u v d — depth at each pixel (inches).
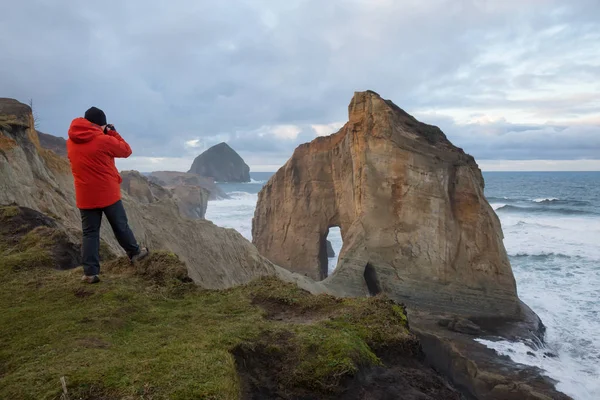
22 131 606.2
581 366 607.8
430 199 892.0
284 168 1368.1
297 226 1295.5
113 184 247.3
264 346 169.9
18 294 227.0
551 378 561.6
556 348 669.9
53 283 241.1
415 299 848.9
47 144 1946.4
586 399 518.6
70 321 189.0
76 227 543.5
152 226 731.4
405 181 917.2
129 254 265.7
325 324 195.0
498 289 819.4
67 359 152.3
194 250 757.3
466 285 835.4
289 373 157.6
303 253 1273.4
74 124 237.1
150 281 247.4
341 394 152.3
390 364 179.8
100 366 144.8
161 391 128.4
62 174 730.8
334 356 164.6
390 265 884.0
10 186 472.7
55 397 127.6
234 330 178.9
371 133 962.7
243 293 237.3
